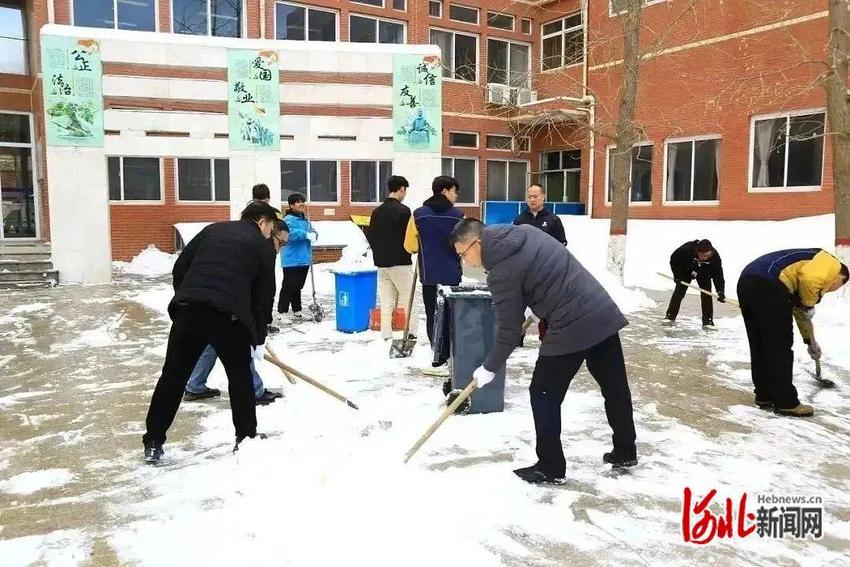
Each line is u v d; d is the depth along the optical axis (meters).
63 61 12.25
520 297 3.46
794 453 4.10
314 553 2.79
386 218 6.79
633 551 2.90
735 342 7.50
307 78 14.00
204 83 12.93
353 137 14.63
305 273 8.85
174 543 2.91
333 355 6.67
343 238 17.88
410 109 13.49
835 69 9.02
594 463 3.90
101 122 12.60
